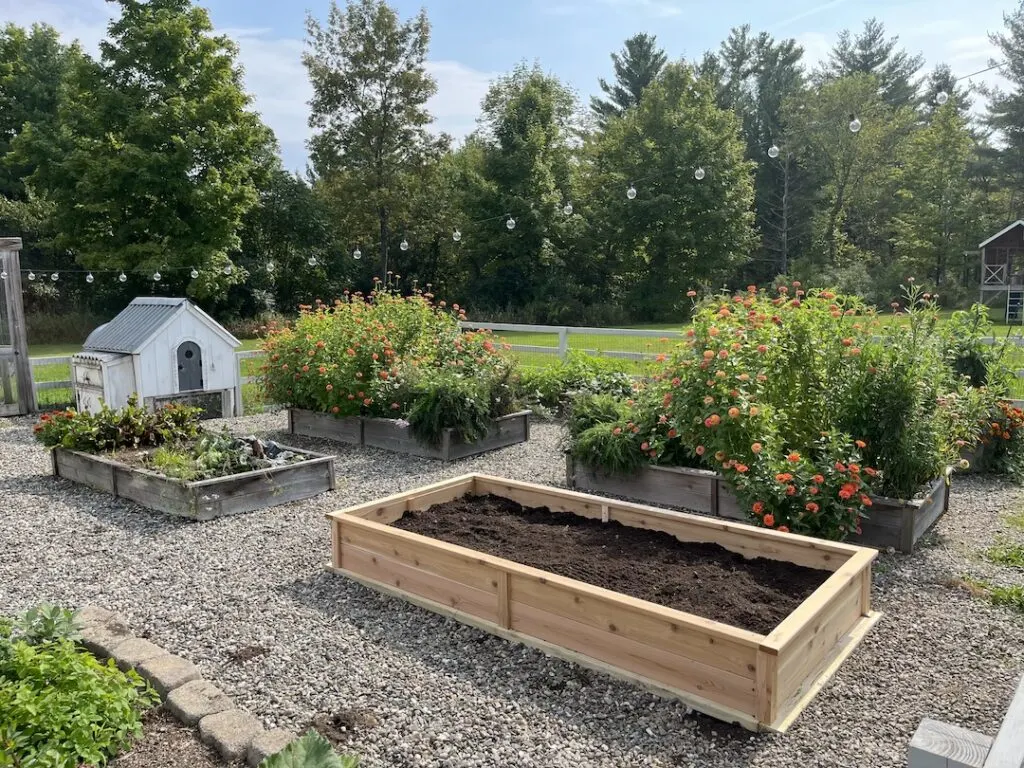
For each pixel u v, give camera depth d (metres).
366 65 30.58
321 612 3.82
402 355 8.15
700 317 5.34
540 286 29.56
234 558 4.58
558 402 9.34
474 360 7.96
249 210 26.92
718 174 29.39
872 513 4.73
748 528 4.00
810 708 2.93
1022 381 7.77
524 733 2.77
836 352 5.09
